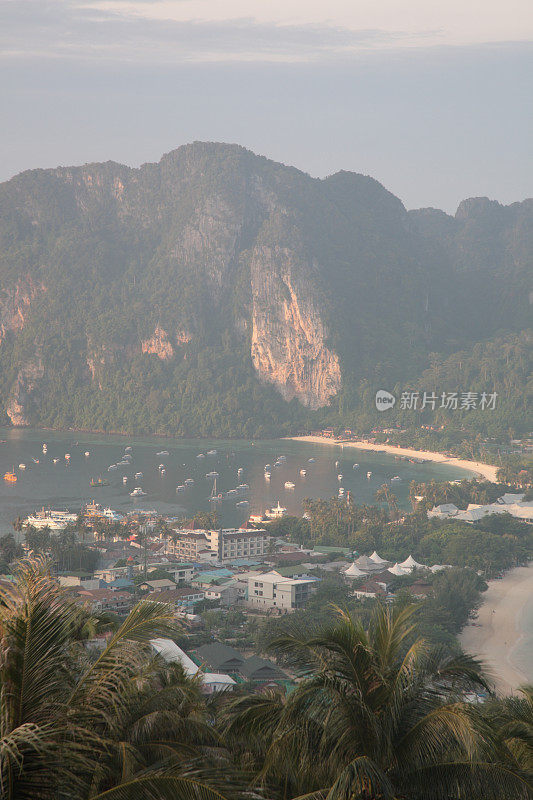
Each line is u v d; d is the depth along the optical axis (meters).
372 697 37.50
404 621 40.50
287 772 36.31
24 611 32.06
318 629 40.69
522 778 34.47
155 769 32.91
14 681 31.16
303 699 36.78
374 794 33.47
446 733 35.34
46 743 28.84
